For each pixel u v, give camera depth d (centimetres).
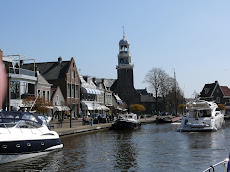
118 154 2409
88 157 2283
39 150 2306
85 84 7006
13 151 2073
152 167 1939
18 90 4256
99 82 8412
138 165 2003
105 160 2173
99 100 7812
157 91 9475
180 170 1852
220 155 2309
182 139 3397
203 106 4434
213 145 2852
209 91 10600
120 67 11194
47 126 2639
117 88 11262
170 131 4500
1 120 2253
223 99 10381
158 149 2653
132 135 3938
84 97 6862
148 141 3241
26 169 1909
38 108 3897
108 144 2995
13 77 4197
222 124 5122
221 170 1809
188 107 4484
